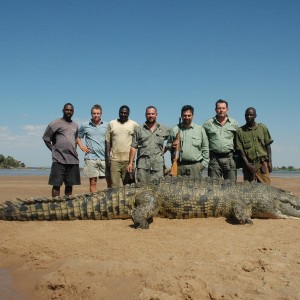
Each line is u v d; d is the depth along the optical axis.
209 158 6.75
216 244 4.06
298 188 13.20
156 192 5.55
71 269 3.28
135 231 4.78
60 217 5.47
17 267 3.62
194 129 6.36
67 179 6.70
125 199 5.52
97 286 3.00
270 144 6.88
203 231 4.73
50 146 6.64
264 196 5.68
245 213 5.36
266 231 4.77
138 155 6.34
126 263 3.37
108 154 6.96
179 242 4.16
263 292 2.77
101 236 4.48
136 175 6.36
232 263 3.35
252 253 3.70
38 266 3.54
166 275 3.07
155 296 2.74
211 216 5.63
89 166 7.16
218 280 2.98
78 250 3.89
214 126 6.69
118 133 6.84
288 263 3.37
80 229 4.88
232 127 6.72
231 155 6.72
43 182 16.70
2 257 3.89
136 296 2.81
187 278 3.00
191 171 6.34
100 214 5.51
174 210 5.54
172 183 5.64
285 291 2.77
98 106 7.18
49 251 3.90
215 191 5.59
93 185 7.27
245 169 7.04
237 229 4.88
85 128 7.24
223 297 2.71
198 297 2.75
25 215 5.45
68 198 5.50
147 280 2.99
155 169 6.27
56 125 6.58
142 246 3.99
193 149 6.30
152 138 6.26
